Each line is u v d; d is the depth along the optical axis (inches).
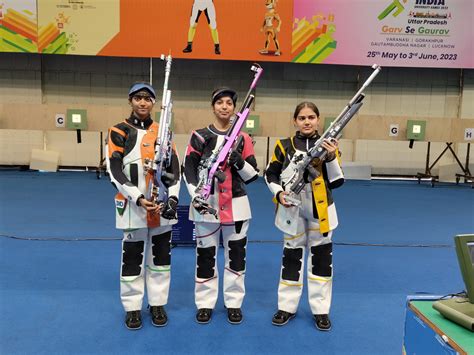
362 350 95.7
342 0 307.4
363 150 358.6
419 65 319.0
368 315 113.0
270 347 95.8
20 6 298.8
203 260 106.2
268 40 309.6
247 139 105.6
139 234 101.3
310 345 97.2
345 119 95.0
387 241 180.5
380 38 313.4
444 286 133.3
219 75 343.3
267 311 114.0
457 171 354.9
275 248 166.4
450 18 313.3
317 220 102.7
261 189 292.0
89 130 311.4
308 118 102.5
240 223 104.5
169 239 105.3
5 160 345.7
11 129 320.2
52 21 301.9
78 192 261.9
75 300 116.5
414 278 139.6
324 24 309.6
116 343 95.3
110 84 340.2
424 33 314.7
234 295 107.7
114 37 305.6
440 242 180.4
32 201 234.4
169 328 103.0
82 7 301.4
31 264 142.1
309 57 313.6
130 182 96.9
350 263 152.9
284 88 345.1
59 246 161.2
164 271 105.0
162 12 303.7
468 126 318.3
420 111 350.9
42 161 338.3
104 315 108.5
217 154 98.3
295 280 106.7
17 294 118.8
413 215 229.5
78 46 306.2
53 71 336.2
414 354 67.1
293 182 98.0
